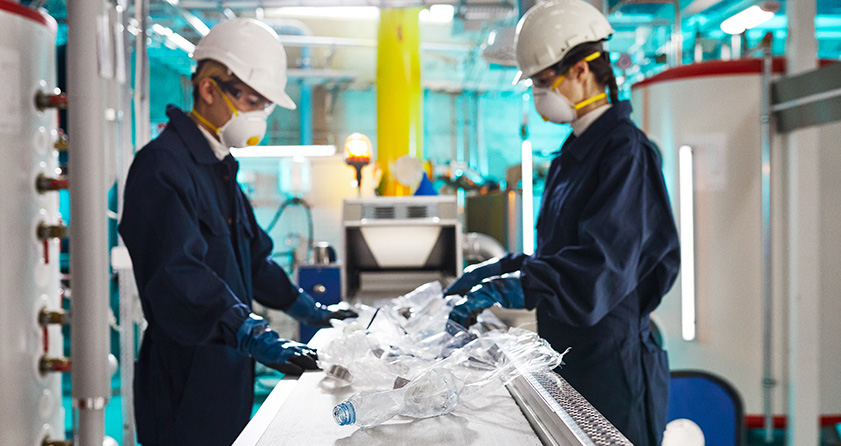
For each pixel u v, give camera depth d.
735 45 4.02
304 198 5.65
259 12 5.09
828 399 3.06
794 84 2.77
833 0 4.97
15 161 1.56
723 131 2.99
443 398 0.93
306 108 8.03
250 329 1.39
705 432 3.04
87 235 1.03
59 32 4.74
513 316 2.27
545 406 0.87
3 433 1.56
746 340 3.00
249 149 5.54
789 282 2.95
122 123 2.73
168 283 1.47
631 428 1.75
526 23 1.90
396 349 1.23
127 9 2.74
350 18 8.05
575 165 1.88
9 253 1.55
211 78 1.70
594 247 1.62
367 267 3.09
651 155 1.80
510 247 4.27
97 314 1.04
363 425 0.89
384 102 4.60
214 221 1.71
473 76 7.97
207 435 1.64
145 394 1.69
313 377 1.19
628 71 5.29
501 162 8.49
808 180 2.89
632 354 1.76
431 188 3.58
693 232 3.04
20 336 1.59
